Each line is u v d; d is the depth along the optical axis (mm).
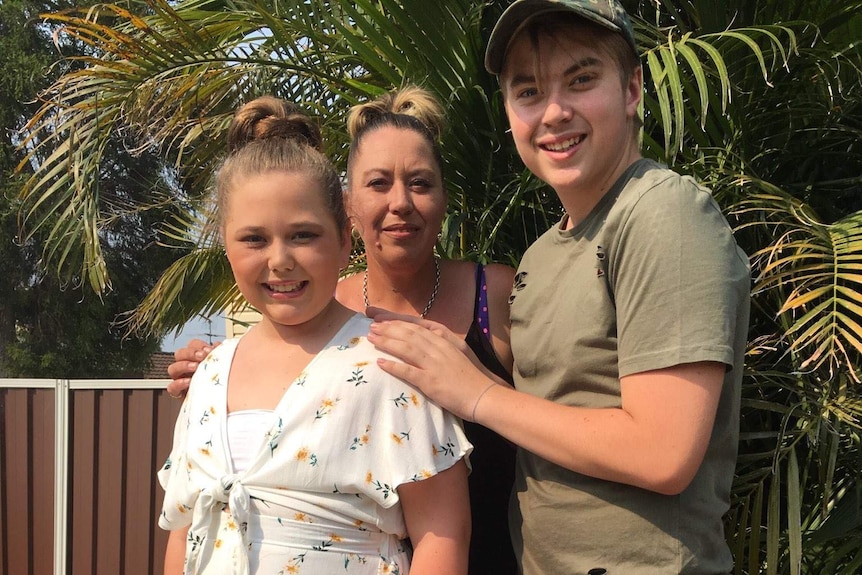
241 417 1318
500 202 2568
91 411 4164
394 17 2311
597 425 1148
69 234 3309
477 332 1724
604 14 1219
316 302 1342
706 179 2111
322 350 1361
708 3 2117
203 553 1268
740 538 1811
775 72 2176
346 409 1275
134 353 14016
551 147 1298
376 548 1268
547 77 1276
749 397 2117
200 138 3105
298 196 1311
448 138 2379
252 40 2945
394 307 1821
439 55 2334
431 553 1256
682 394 1087
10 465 4305
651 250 1125
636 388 1121
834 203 2434
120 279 12234
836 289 1580
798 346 1873
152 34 2582
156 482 4102
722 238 1136
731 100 2016
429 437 1289
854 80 2297
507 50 1323
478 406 1256
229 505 1256
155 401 4133
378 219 1719
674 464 1082
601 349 1229
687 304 1092
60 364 13398
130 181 6590
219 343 1577
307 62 2703
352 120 1938
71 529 4152
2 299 13328
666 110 1777
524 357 1373
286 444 1257
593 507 1215
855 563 1786
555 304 1317
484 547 1578
